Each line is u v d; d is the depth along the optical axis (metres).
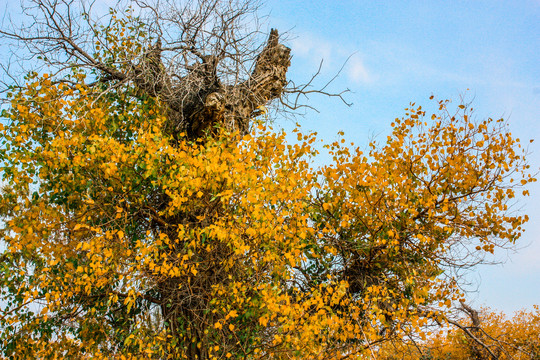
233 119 5.27
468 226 5.37
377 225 5.28
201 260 4.97
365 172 5.11
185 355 4.59
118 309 5.23
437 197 5.24
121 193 4.94
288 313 4.04
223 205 4.39
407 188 5.11
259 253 4.57
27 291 4.53
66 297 4.76
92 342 4.97
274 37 6.43
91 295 5.17
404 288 5.46
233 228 4.20
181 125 5.61
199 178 3.99
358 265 5.51
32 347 4.97
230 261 4.57
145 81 5.33
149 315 5.04
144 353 4.39
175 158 4.25
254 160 4.50
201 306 4.89
